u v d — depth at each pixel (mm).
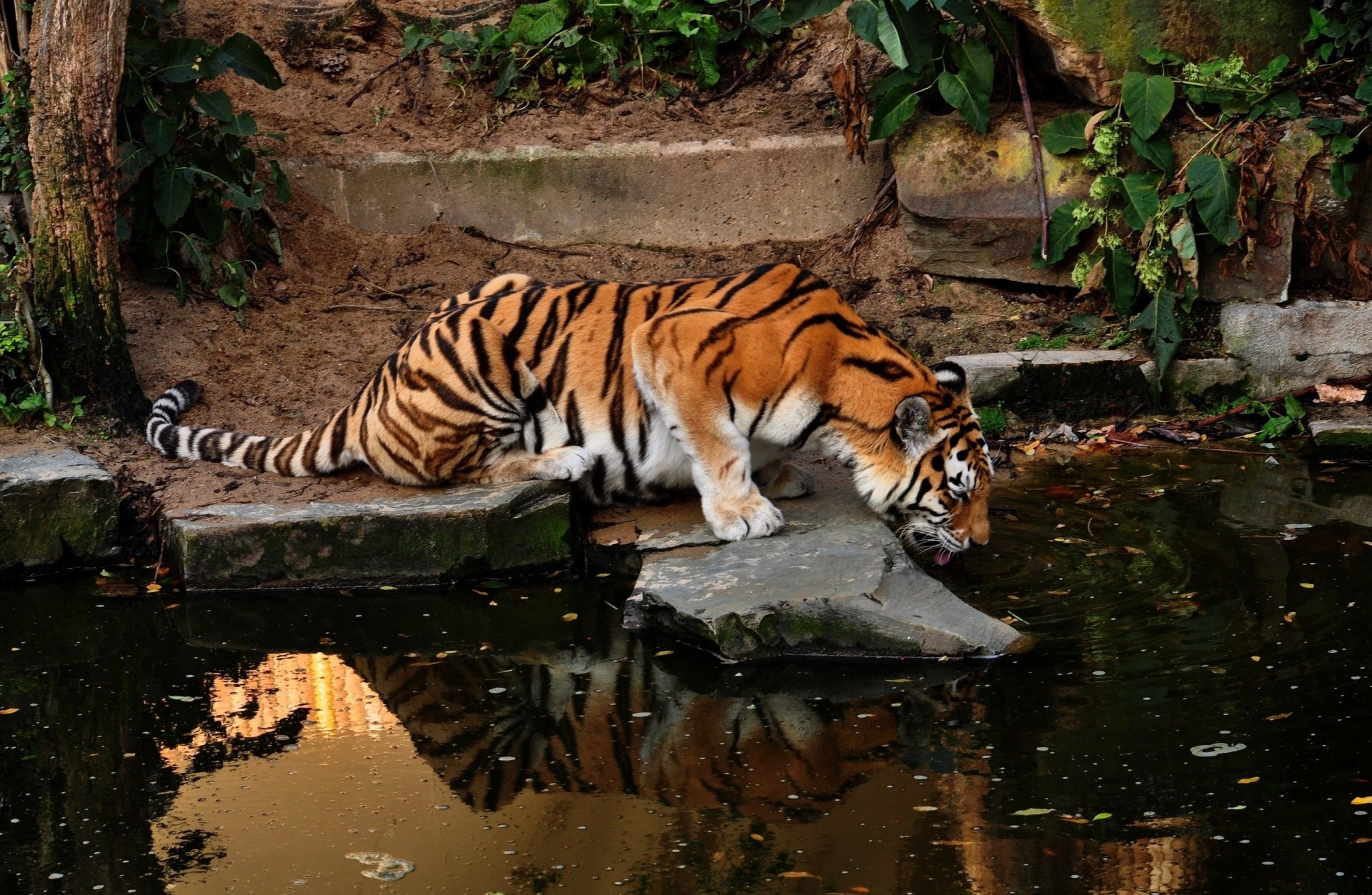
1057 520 7566
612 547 7277
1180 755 5094
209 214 9414
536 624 6680
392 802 5023
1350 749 5062
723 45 11523
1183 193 9336
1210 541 7184
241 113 9648
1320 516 7496
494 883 4461
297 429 8375
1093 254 9648
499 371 7168
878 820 4770
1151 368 9242
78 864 4633
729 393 6797
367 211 10680
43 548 7285
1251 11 9656
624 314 7277
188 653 6402
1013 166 9875
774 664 6172
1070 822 4688
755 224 10688
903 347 7145
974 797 4891
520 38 11375
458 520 7102
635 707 5781
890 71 11023
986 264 10047
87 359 8242
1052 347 9523
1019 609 6465
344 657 6352
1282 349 9172
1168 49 9656
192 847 4719
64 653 6398
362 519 7082
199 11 11227
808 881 4410
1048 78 10289
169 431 7891
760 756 5289
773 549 6816
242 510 7230
